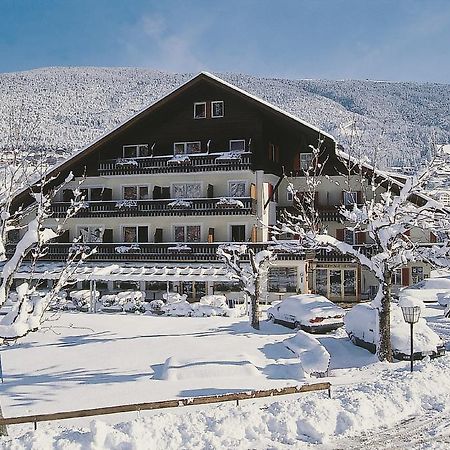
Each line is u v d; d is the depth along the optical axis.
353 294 35.62
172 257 35.75
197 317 26.72
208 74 36.59
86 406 12.38
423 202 31.17
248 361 15.56
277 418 10.05
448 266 17.67
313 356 14.73
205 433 9.50
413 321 14.09
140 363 16.55
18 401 13.03
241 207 35.44
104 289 38.03
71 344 19.62
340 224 36.28
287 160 38.41
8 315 12.16
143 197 39.22
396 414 10.68
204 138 37.81
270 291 35.53
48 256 38.06
